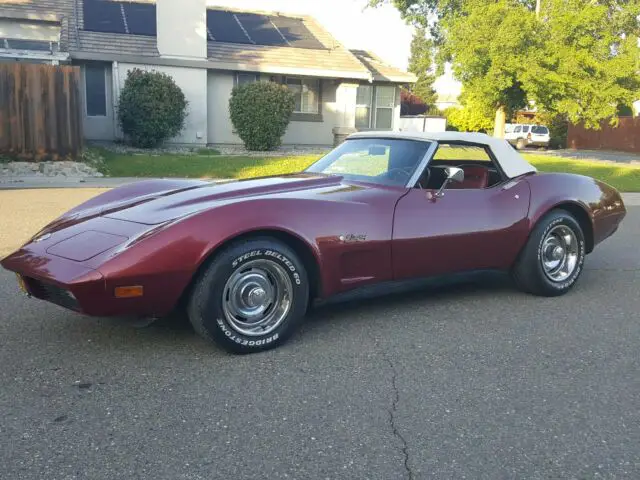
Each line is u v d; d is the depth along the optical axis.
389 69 24.16
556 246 5.02
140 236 3.38
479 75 18.94
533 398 3.12
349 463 2.48
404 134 4.81
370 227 3.97
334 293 3.93
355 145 4.97
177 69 19.42
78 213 4.19
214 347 3.74
